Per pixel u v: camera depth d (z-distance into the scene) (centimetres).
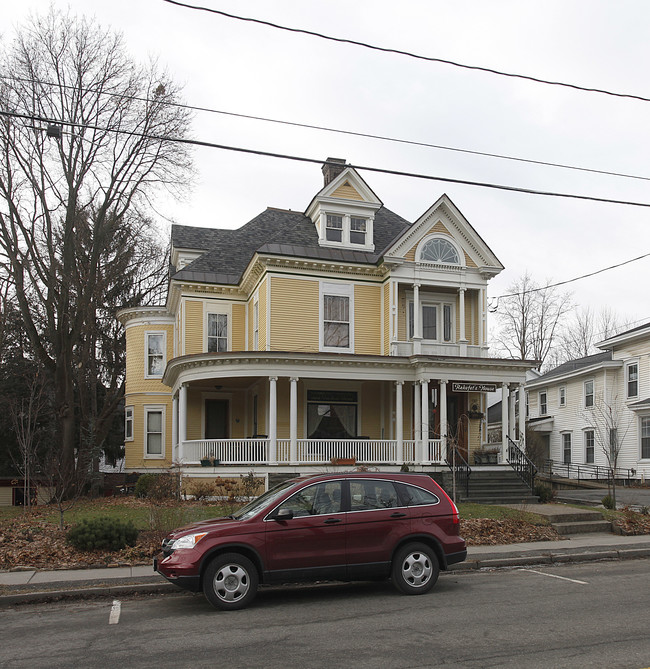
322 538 972
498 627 800
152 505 1598
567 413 4306
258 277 2644
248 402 2859
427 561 1021
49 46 2650
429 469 2381
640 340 3662
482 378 2489
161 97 2817
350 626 819
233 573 940
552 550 1411
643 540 1559
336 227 2684
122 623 872
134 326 3266
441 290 2711
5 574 1180
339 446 2391
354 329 2605
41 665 683
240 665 666
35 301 3438
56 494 2391
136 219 3538
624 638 741
